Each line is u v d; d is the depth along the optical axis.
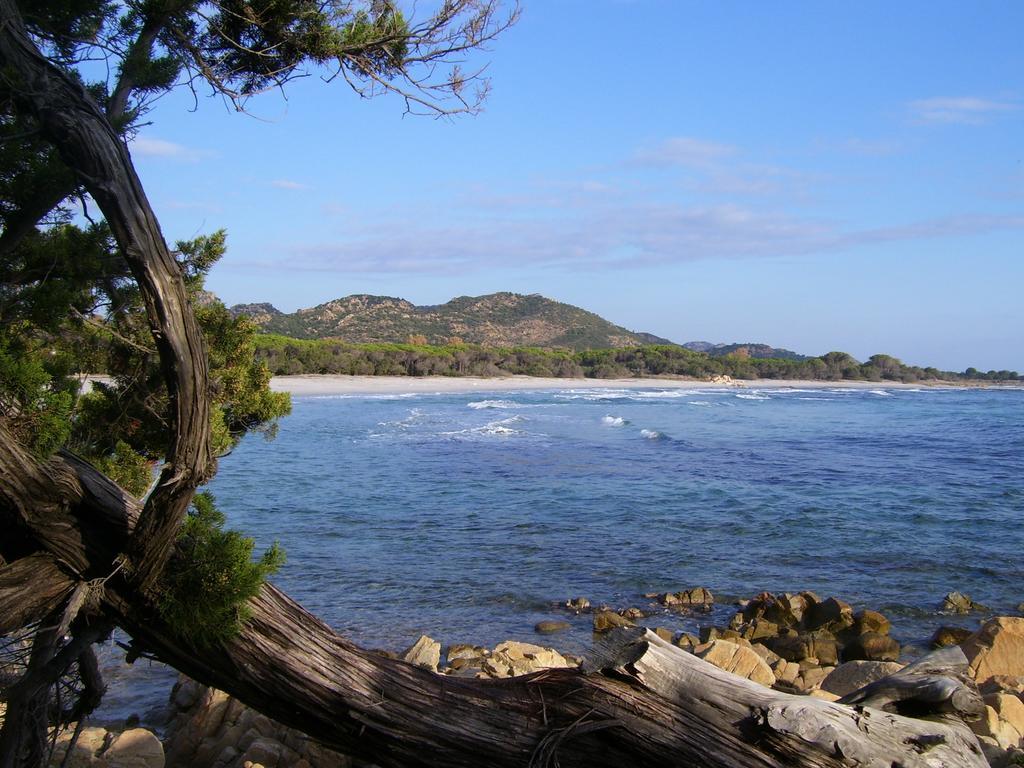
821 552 18.31
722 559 17.39
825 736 4.30
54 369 6.03
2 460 3.99
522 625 12.66
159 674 10.16
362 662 4.73
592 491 26.12
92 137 3.78
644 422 58.47
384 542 18.11
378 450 36.47
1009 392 147.50
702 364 148.12
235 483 26.44
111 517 4.36
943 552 18.47
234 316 8.32
